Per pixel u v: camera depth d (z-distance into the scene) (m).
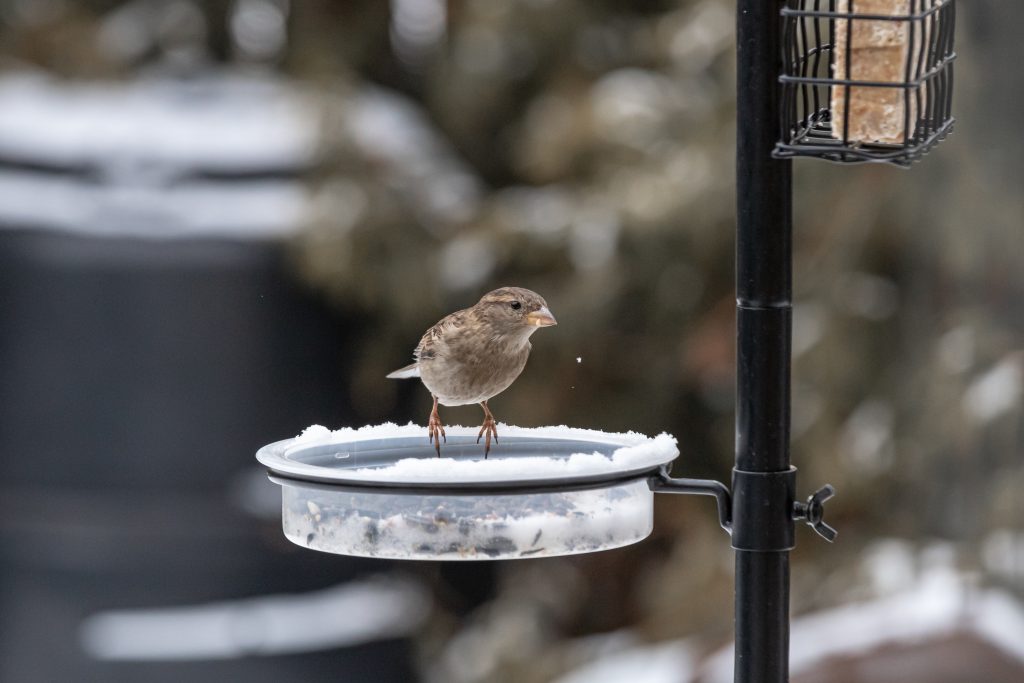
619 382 14.24
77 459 12.07
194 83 13.65
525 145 14.79
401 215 13.62
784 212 4.80
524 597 14.79
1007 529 11.56
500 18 15.52
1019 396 11.73
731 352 13.66
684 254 13.53
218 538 12.19
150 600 12.23
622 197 13.57
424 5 16.75
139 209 12.05
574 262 13.76
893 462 12.41
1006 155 11.73
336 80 13.91
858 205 12.61
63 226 11.95
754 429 4.82
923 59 5.21
